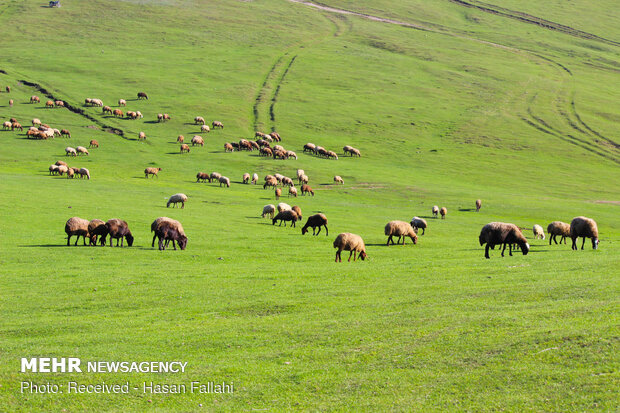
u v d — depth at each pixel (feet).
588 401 41.52
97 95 480.64
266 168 329.93
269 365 54.03
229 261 112.37
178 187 254.06
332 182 306.55
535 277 82.99
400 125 475.31
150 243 131.54
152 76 552.82
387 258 115.85
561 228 140.97
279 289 84.48
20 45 614.34
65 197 194.49
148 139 386.52
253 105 501.97
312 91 552.82
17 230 138.72
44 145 345.92
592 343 50.65
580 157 412.36
